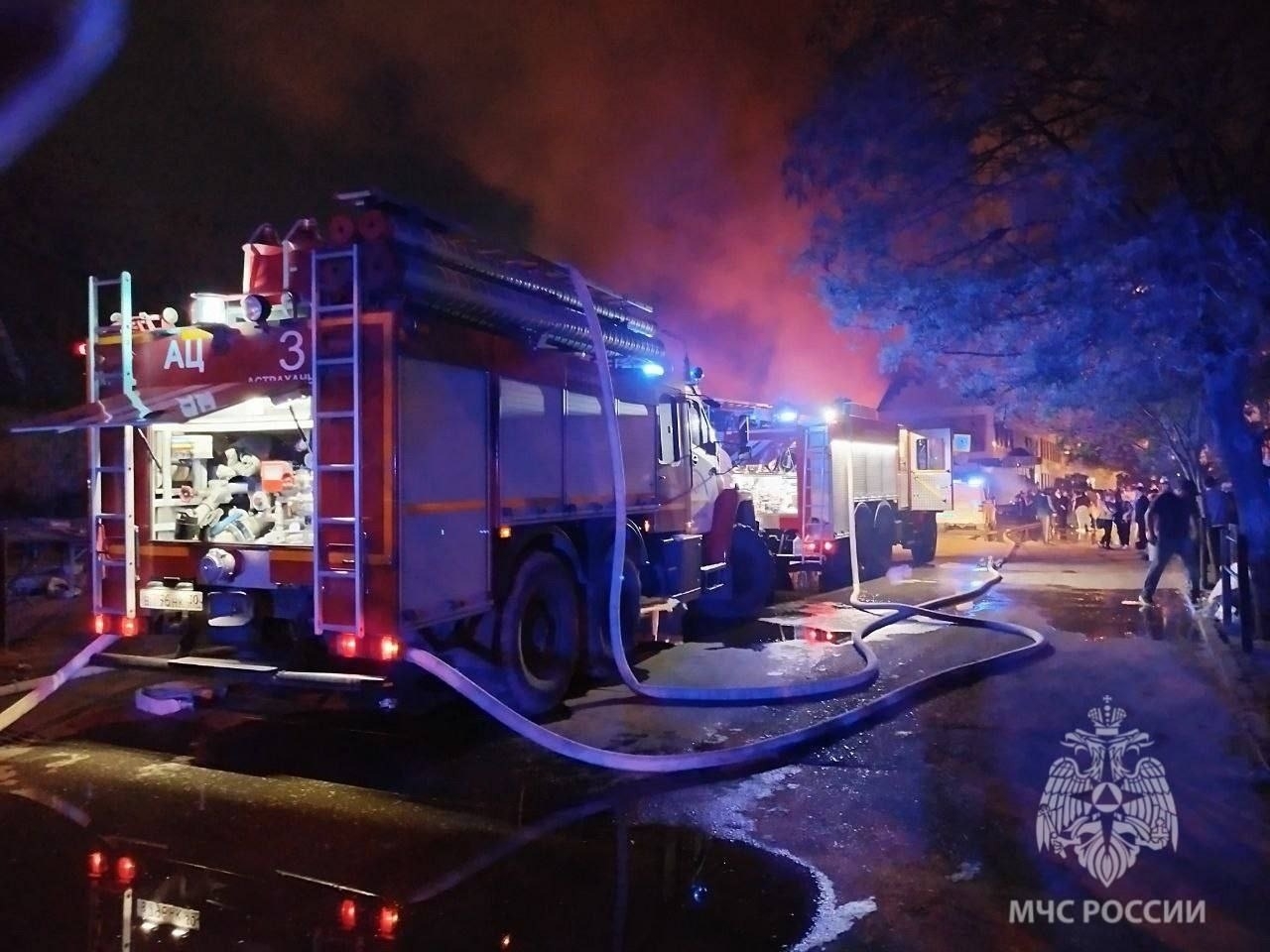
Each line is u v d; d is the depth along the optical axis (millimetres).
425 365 6203
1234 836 5055
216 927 3986
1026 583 16578
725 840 5023
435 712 7438
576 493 8016
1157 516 13297
